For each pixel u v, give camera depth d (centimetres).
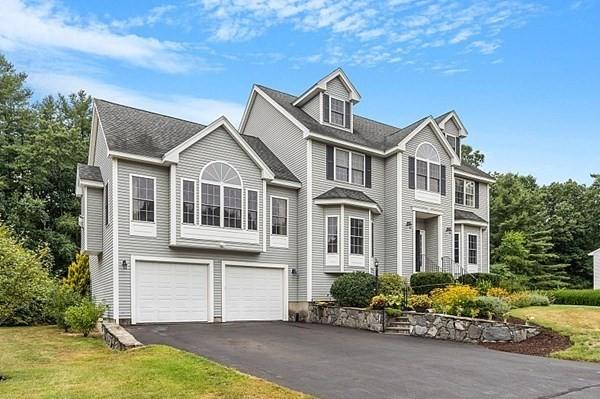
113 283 1627
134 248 1678
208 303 1828
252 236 1928
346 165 2272
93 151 2067
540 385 831
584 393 778
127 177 1695
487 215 2898
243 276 1948
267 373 894
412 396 746
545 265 3784
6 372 914
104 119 1831
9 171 2952
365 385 812
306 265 2080
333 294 1927
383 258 2330
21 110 3219
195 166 1808
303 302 2061
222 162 1880
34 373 891
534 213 4016
